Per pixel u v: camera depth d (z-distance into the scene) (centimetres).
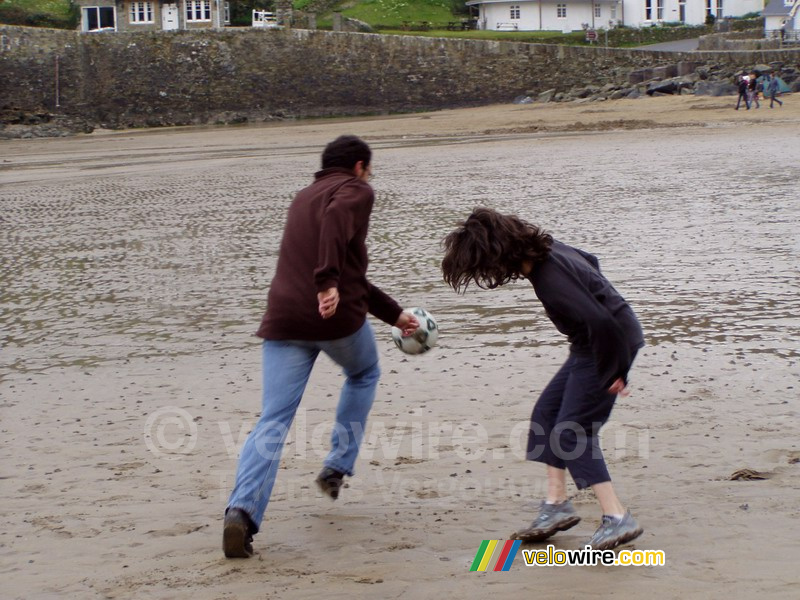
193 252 1498
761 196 1750
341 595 413
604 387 437
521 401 705
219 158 3566
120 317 1081
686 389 709
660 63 6712
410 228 1623
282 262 492
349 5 8794
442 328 953
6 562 465
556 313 443
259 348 913
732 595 397
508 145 3419
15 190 2664
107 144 4969
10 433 684
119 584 434
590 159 2683
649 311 973
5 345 978
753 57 6506
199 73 6644
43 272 1395
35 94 6397
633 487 529
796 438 596
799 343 823
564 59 6744
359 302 494
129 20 7725
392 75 6731
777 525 467
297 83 6712
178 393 772
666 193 1869
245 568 447
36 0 8319
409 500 530
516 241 434
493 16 8725
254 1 8131
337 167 501
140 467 602
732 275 1120
